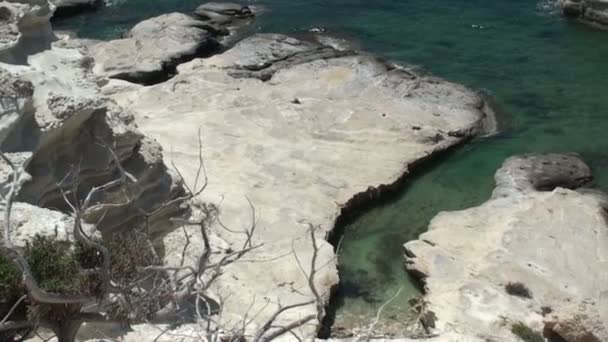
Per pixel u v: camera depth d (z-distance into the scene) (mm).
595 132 25641
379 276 19062
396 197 22438
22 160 13602
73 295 10203
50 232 11969
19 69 14961
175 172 17047
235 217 19984
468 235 19672
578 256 18688
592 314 16297
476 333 16250
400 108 26469
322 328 16812
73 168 14359
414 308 17641
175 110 25547
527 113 27016
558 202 20734
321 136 24375
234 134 24047
